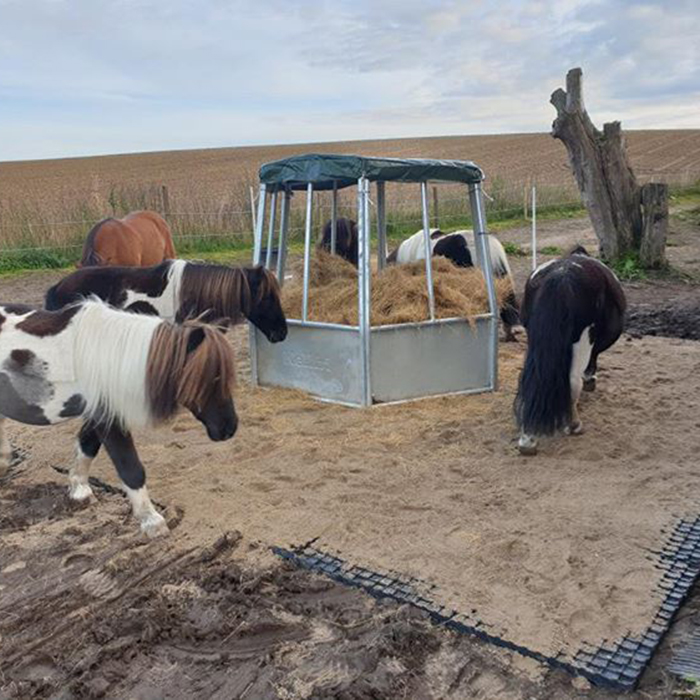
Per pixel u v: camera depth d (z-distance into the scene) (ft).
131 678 8.95
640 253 38.45
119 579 11.10
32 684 8.79
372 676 8.82
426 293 19.56
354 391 18.97
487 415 18.04
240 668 9.07
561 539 11.74
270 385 21.20
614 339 16.25
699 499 13.00
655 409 17.80
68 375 11.36
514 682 8.74
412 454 15.64
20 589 10.88
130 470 12.07
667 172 104.01
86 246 23.65
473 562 11.19
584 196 39.70
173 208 55.88
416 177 18.80
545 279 14.42
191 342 10.87
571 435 16.19
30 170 148.56
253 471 14.92
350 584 10.84
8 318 12.13
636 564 10.95
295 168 19.42
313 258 22.84
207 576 11.06
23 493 14.16
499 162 131.75
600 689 8.59
